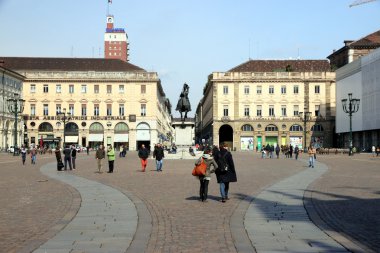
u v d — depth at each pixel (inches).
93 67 4512.8
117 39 7785.4
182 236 422.9
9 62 4512.8
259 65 4722.0
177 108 2293.3
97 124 4355.3
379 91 3331.7
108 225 477.4
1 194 762.2
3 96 3713.1
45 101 4335.6
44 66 4493.1
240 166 1616.6
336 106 4212.6
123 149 2765.7
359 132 3821.4
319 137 4434.1
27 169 1486.2
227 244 391.2
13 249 378.0
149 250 370.6
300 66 4744.1
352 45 4397.1
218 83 4466.0
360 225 471.2
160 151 1375.5
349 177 1093.8
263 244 390.0
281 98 4446.4
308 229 453.7
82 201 664.4
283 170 1378.0
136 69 4505.4
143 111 4367.6
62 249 374.3
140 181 1002.1
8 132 3870.6
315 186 869.8
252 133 4446.4
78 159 2373.3
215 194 754.8
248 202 645.9
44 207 610.2
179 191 794.8
